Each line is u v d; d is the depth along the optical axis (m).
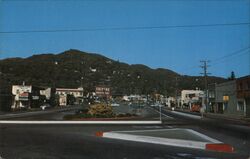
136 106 107.88
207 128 33.19
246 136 24.80
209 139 21.00
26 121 45.75
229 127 35.47
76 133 27.66
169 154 15.62
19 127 36.03
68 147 18.25
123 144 19.72
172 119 55.16
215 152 16.56
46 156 14.89
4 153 15.88
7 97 99.31
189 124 40.97
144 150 16.98
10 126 37.97
